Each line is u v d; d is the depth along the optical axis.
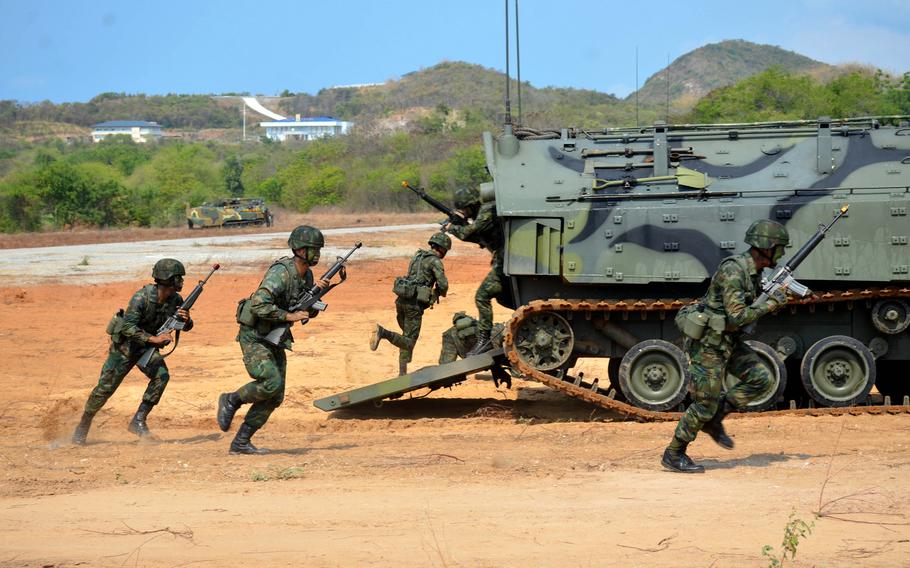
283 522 6.99
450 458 9.19
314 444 10.27
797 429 10.35
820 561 6.05
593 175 11.57
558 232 11.19
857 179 11.12
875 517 6.86
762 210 10.89
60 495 7.91
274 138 165.62
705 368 8.20
